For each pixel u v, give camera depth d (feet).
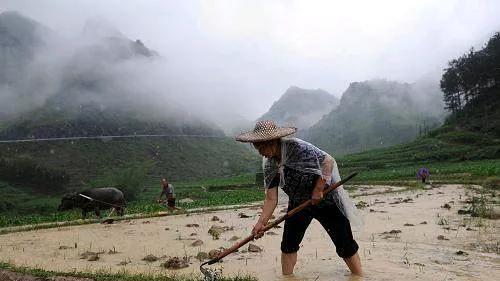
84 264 22.04
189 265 20.79
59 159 536.83
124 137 647.97
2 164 420.36
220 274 17.69
